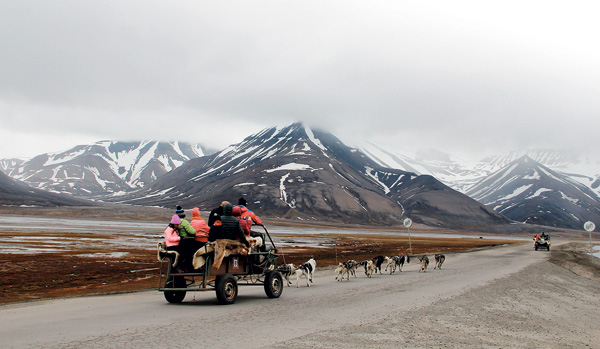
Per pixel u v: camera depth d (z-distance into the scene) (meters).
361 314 14.27
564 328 14.67
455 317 14.39
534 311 17.00
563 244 126.62
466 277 27.48
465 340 11.45
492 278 26.83
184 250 16.38
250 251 17.50
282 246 65.38
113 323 12.59
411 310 15.22
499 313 15.77
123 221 183.38
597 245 132.38
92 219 194.88
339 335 11.24
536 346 11.56
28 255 38.75
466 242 121.75
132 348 9.70
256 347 9.88
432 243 104.19
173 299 16.98
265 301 17.17
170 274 16.14
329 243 83.25
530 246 93.06
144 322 12.73
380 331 11.86
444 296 18.78
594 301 22.53
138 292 21.09
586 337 13.66
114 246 55.53
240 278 18.23
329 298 18.05
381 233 195.12
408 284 23.56
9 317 14.05
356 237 128.12
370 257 49.44
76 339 10.55
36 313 14.80
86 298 18.91
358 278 27.41
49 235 73.88
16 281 24.34
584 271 39.97
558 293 23.31
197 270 15.98
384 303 16.69
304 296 18.69
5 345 9.95
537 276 30.03
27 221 144.75
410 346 10.46
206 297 18.56
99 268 31.84
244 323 12.61
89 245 55.47
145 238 76.12
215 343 10.21
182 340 10.48
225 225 16.45
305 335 11.15
